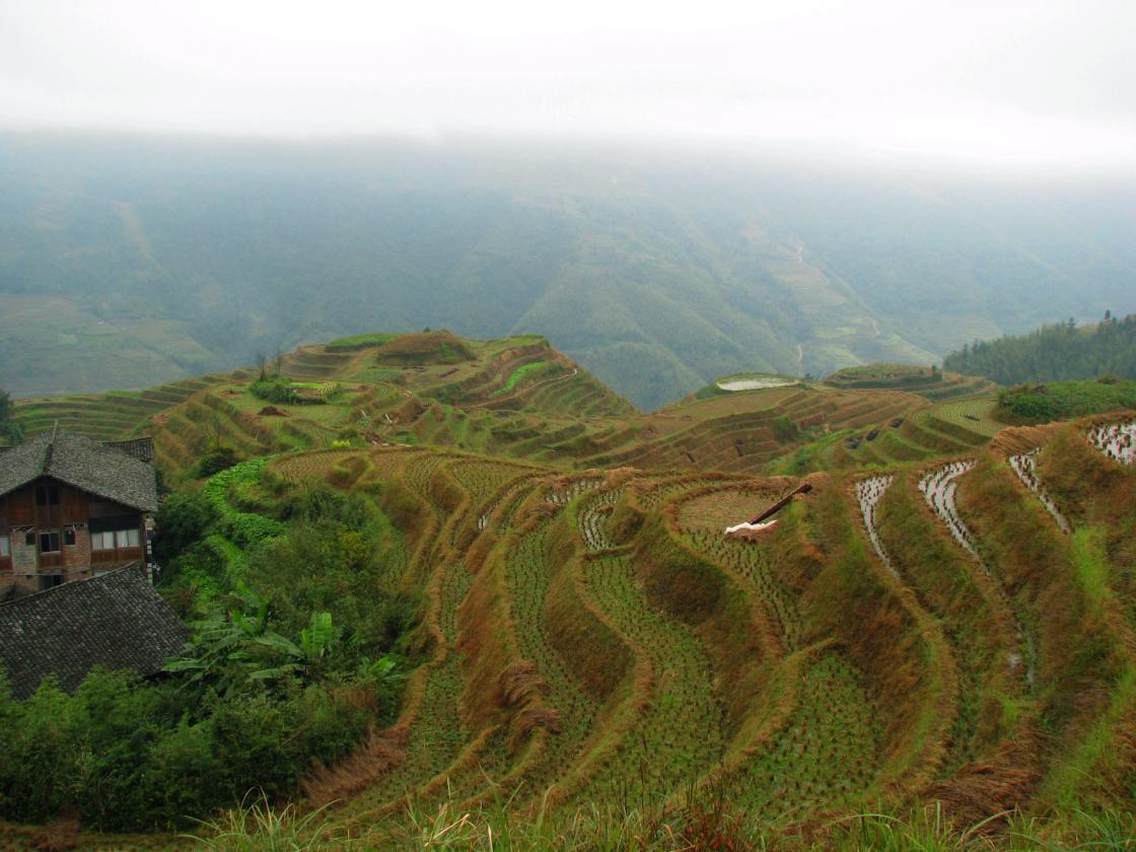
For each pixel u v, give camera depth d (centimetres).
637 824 1024
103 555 4269
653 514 3338
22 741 2050
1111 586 1761
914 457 7575
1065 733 1487
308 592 3334
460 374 12575
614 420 11450
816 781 1716
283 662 2773
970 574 2136
